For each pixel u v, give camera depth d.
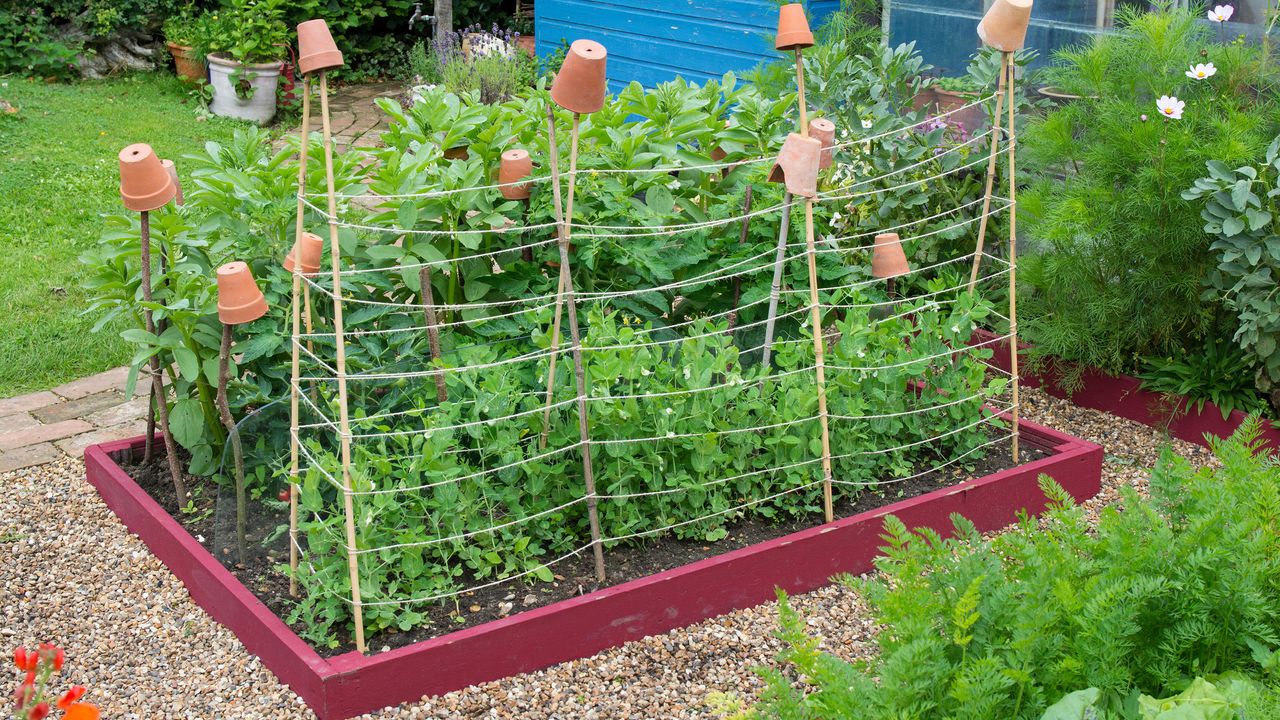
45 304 5.81
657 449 3.44
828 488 3.61
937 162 5.11
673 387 3.52
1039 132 4.86
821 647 3.25
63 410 4.90
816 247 4.23
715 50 8.05
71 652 3.25
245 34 9.72
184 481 3.98
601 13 8.98
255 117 9.74
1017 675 2.08
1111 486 4.27
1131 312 4.66
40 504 4.10
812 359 3.96
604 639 3.23
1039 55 5.77
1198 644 2.44
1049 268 4.70
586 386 3.52
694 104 4.37
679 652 3.23
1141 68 4.67
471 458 3.61
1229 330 4.58
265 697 3.01
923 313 4.39
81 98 9.63
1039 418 4.85
